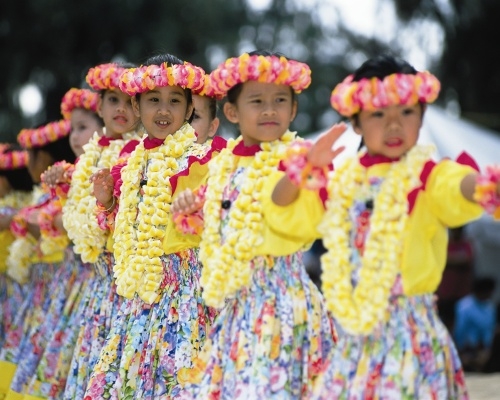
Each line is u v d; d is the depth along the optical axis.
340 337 6.04
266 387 6.15
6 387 10.66
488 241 19.97
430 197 5.67
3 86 27.17
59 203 9.31
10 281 11.74
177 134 7.61
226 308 6.57
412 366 5.67
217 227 6.53
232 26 28.66
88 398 7.64
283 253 6.30
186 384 6.62
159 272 7.52
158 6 26.67
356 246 5.87
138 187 7.65
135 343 7.55
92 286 8.84
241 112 6.50
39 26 26.31
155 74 7.46
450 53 30.70
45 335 9.59
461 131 17.62
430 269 5.70
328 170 6.06
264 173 6.41
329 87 34.78
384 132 5.77
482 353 16.33
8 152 11.55
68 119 10.05
